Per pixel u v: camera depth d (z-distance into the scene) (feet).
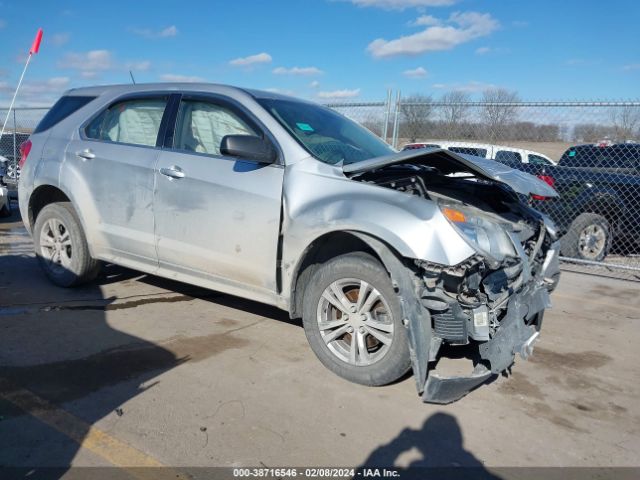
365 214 10.39
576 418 10.33
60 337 12.67
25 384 10.35
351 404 10.24
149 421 9.26
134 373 11.02
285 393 10.51
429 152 10.57
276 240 11.75
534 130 24.71
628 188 25.14
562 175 25.73
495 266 10.03
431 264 9.65
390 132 28.14
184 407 9.78
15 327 13.14
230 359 11.93
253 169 12.20
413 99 27.35
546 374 12.28
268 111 12.75
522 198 14.83
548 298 11.60
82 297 15.66
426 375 10.39
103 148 14.93
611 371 12.66
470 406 10.52
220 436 8.92
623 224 25.35
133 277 17.98
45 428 8.89
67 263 16.08
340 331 11.20
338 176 11.34
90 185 14.93
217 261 12.78
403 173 12.53
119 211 14.47
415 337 9.80
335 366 11.24
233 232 12.37
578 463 8.83
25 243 23.00
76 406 9.64
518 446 9.23
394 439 9.16
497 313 10.62
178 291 16.67
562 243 25.73
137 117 14.75
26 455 8.16
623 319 16.83
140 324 13.76
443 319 9.85
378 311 10.89
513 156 29.89
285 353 12.39
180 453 8.41
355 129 14.89
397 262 10.07
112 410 9.56
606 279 22.66
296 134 12.46
